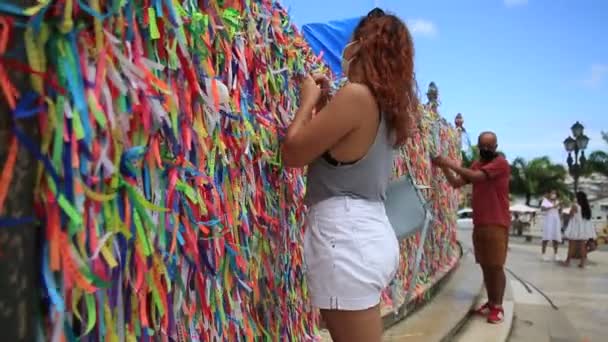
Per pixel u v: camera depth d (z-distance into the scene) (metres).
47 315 1.04
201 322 1.69
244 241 1.99
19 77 0.96
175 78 1.45
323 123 1.73
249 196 2.05
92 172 1.12
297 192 2.59
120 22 1.23
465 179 4.92
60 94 1.04
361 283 1.72
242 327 1.99
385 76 1.80
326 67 3.23
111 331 1.23
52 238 1.02
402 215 2.32
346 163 1.78
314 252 1.80
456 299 5.27
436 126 6.33
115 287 1.25
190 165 1.48
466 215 29.55
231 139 1.89
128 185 1.22
